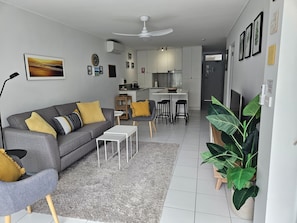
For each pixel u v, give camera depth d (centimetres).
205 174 271
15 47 303
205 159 196
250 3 285
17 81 308
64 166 278
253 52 261
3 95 288
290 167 130
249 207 184
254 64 258
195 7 318
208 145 198
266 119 140
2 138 268
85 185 250
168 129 506
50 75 372
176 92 580
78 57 459
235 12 346
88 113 395
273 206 137
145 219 189
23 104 320
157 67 821
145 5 306
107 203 214
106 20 385
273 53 130
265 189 140
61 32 401
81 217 194
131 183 252
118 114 465
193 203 211
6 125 292
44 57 357
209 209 202
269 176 133
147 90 770
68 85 426
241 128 206
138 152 353
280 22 120
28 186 148
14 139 264
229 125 178
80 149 310
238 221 185
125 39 585
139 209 204
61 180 262
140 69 841
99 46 550
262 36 224
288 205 135
